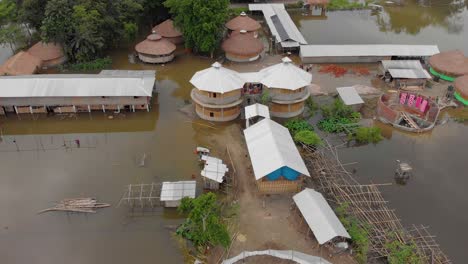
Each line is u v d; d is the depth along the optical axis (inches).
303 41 3715.6
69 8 3275.1
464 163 2449.6
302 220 2000.5
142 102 2827.3
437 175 2352.4
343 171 2333.9
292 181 2135.8
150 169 2367.1
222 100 2650.1
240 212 2055.9
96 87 2785.4
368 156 2498.8
